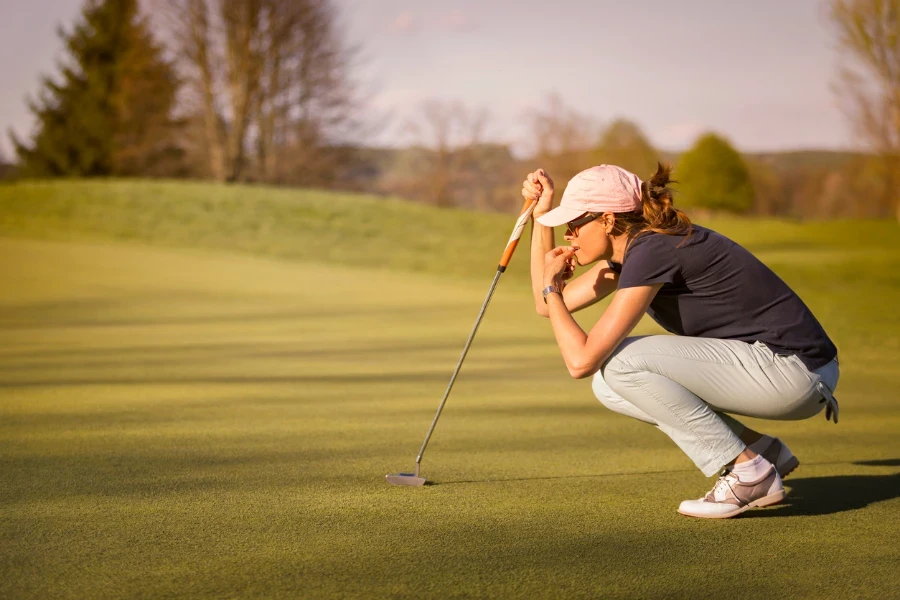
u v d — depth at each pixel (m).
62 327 8.02
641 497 2.91
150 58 40.44
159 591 1.98
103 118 40.69
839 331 9.05
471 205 44.41
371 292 11.45
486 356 6.75
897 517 2.71
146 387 5.12
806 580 2.14
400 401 4.80
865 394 5.32
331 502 2.76
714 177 34.34
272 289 11.43
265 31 35.84
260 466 3.26
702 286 2.61
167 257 14.70
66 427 3.95
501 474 3.21
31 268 12.65
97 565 2.15
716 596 2.02
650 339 2.70
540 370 6.07
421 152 43.91
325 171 39.41
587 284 2.99
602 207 2.64
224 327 8.22
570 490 2.98
